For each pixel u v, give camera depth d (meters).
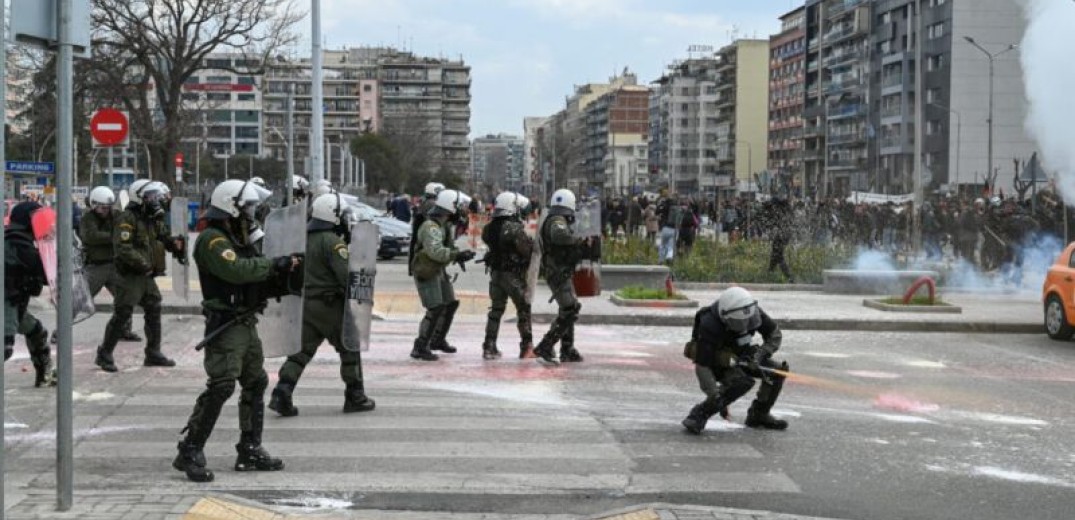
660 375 11.20
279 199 25.97
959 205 29.09
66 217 5.45
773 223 28.00
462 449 7.69
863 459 7.61
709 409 8.27
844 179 103.00
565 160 164.25
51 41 5.28
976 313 17.27
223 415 8.73
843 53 105.06
